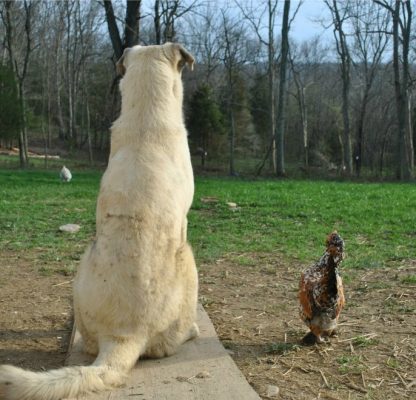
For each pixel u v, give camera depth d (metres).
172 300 4.45
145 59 4.88
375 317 6.14
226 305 6.67
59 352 5.27
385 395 4.27
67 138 61.00
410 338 5.47
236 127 54.75
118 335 4.25
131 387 4.13
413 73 48.22
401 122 38.19
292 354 5.05
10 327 5.94
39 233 11.38
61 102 66.62
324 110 58.88
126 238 4.27
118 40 23.39
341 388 4.38
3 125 36.97
